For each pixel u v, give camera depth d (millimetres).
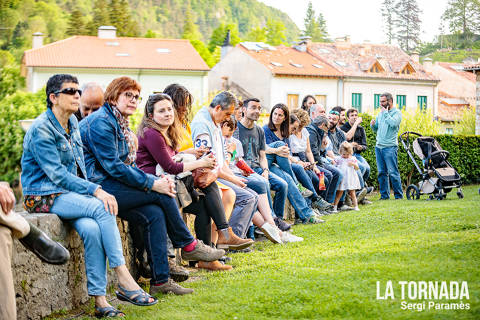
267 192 7184
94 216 4176
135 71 43625
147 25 115188
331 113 10336
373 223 7477
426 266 4605
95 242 4121
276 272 4941
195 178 5395
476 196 10961
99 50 44938
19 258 3811
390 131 11469
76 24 77250
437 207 8383
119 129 4664
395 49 57125
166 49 46750
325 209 9094
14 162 22453
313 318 3648
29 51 43250
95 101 5543
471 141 15797
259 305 3977
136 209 4613
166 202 4707
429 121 22906
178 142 5461
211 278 5109
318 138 9461
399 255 5121
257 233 7539
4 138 22672
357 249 5641
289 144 8852
